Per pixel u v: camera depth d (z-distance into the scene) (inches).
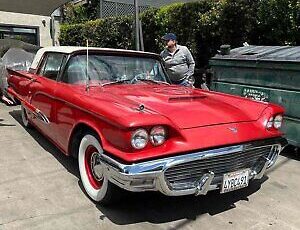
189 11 337.1
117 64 160.2
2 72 297.3
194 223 113.2
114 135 106.2
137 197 130.0
